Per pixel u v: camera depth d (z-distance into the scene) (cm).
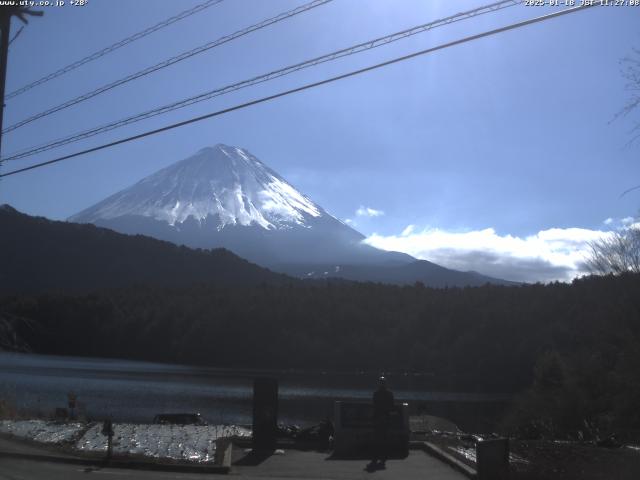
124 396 6022
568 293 7519
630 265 2917
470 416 4572
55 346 10894
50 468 1293
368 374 9250
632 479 1152
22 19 1708
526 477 1192
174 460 1348
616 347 2745
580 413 2831
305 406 5569
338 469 1310
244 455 1462
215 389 6981
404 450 1491
